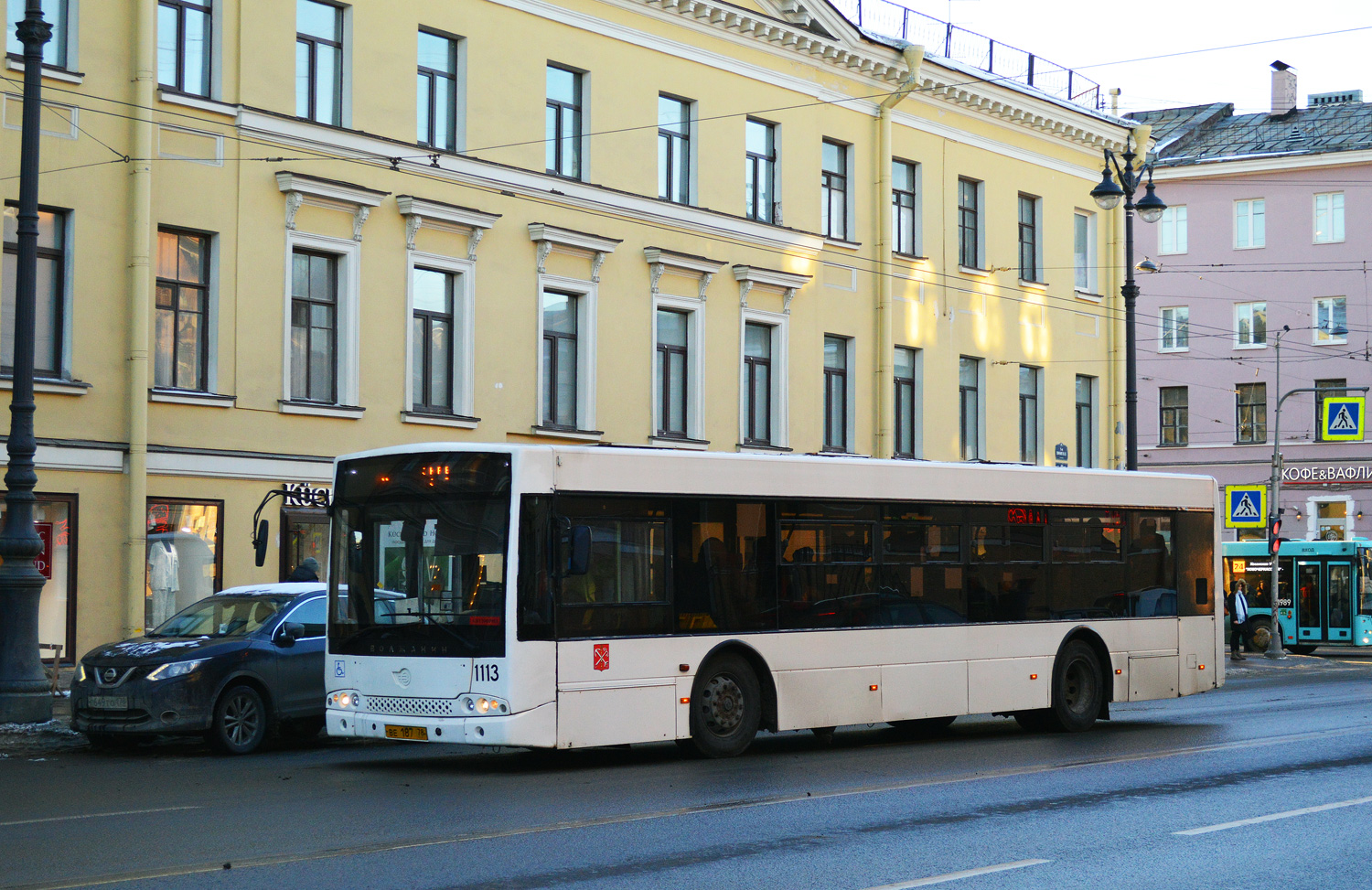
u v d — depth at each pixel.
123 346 21.28
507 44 25.94
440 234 24.97
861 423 32.19
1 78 20.23
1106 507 18.75
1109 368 38.94
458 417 25.00
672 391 28.86
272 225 22.89
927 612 16.64
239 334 22.52
